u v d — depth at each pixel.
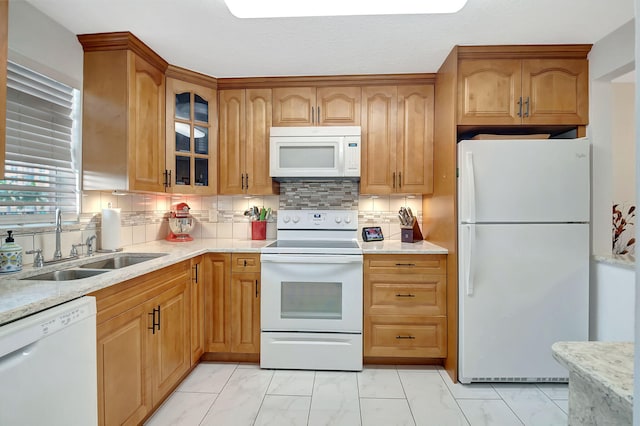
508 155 2.05
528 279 2.06
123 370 1.49
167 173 2.39
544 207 2.05
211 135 2.62
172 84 2.42
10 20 1.56
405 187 2.58
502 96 2.14
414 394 2.01
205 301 2.37
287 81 2.59
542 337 2.07
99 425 1.34
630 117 2.81
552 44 2.07
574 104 2.13
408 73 2.51
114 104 1.98
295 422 1.75
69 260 1.79
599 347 0.71
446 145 2.28
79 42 1.96
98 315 1.34
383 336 2.31
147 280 1.68
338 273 2.29
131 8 1.69
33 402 1.01
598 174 2.10
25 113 1.69
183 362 2.07
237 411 1.83
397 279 2.30
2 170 1.18
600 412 0.61
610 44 1.95
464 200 2.09
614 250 2.70
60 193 1.89
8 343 0.93
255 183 2.64
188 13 1.74
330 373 2.27
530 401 1.94
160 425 1.71
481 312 2.08
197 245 2.51
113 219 2.10
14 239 1.59
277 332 2.32
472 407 1.88
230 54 2.21
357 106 2.58
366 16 1.76
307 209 2.90
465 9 1.70
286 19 1.79
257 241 2.79
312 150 2.54
